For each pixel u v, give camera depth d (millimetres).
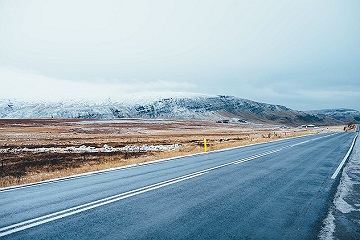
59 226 5863
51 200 8133
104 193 8906
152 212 6816
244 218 6383
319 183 10227
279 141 36375
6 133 79562
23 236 5320
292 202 7723
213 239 5211
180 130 115375
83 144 46375
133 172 13391
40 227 5812
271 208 7164
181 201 7824
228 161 16875
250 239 5234
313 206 7352
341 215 6652
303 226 5918
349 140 36094
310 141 35000
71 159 26734
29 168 21859
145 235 5375
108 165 17359
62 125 126562
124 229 5688
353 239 5293
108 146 41438
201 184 10109
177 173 12711
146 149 35125
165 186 9820
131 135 79375
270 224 6020
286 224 6027
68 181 11406
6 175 19000
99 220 6238
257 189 9281
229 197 8258
